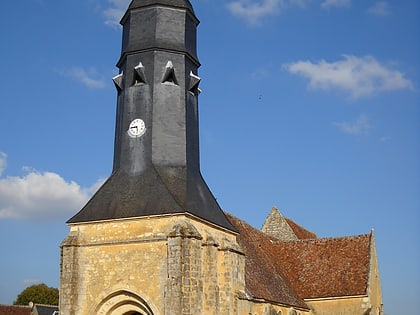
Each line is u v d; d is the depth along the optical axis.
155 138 23.58
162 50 24.47
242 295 24.28
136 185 23.02
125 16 25.70
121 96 24.89
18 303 90.38
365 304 33.31
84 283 22.28
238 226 34.50
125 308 22.30
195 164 24.66
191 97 25.02
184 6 25.31
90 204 23.33
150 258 21.58
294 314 31.78
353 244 36.84
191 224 21.80
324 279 35.00
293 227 43.16
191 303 20.80
